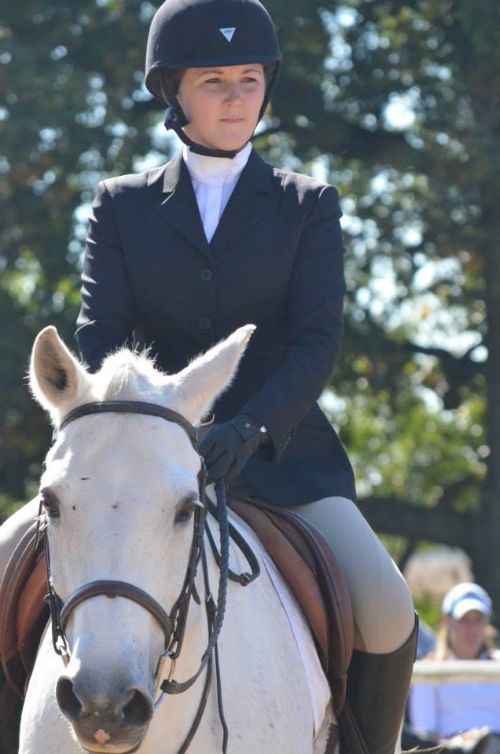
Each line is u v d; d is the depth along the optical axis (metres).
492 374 32.56
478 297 33.03
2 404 28.67
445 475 43.12
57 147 27.88
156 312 7.20
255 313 7.21
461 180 28.06
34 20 29.02
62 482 5.38
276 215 7.27
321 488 7.27
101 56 28.38
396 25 30.81
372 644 7.07
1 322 29.14
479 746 12.42
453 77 29.50
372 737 7.28
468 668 13.36
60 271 30.08
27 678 6.62
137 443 5.48
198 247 7.11
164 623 5.32
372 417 38.97
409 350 32.44
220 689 6.04
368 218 30.39
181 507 5.41
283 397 6.59
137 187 7.38
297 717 6.32
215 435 6.33
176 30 7.21
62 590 5.40
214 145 7.25
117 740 5.02
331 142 30.30
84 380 5.75
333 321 7.11
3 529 6.98
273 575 6.72
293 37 28.25
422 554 61.72
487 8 27.09
